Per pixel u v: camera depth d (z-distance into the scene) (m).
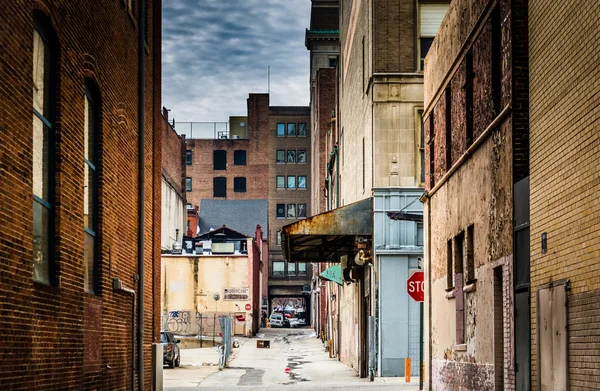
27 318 10.55
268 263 113.69
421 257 31.56
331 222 31.97
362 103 36.25
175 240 83.81
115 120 16.41
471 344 18.02
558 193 12.37
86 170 14.53
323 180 78.75
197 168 124.88
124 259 17.48
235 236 82.00
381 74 32.09
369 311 33.16
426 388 22.95
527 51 14.34
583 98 11.38
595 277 10.85
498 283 15.92
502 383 15.74
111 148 16.05
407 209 31.69
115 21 16.28
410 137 32.00
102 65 15.10
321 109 80.19
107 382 15.50
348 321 42.44
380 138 32.00
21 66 10.30
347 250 36.50
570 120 11.90
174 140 85.94
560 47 12.40
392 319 31.41
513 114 14.42
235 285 72.31
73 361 12.91
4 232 9.64
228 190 124.31
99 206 15.21
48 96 12.14
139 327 18.70
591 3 11.10
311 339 74.00
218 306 72.00
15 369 10.06
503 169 15.20
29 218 10.66
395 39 32.31
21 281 10.30
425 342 23.56
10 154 9.86
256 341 62.97
